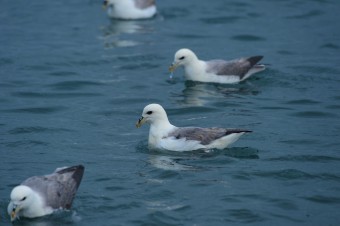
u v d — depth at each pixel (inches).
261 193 581.9
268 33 1085.8
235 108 794.8
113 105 807.7
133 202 565.9
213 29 1110.4
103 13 1196.5
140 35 1080.8
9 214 532.4
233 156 658.2
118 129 737.0
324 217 543.2
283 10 1202.0
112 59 970.1
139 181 604.7
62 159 655.1
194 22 1146.0
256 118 761.6
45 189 535.5
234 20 1152.8
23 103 809.5
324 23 1128.2
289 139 700.0
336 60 958.4
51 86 867.4
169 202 566.6
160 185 597.0
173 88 868.6
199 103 811.4
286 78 893.2
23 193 519.5
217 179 608.4
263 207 558.9
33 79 890.1
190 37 1072.8
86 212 548.4
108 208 555.8
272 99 824.9
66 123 751.7
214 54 995.3
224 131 668.7
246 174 617.9
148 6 1170.6
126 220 537.3
